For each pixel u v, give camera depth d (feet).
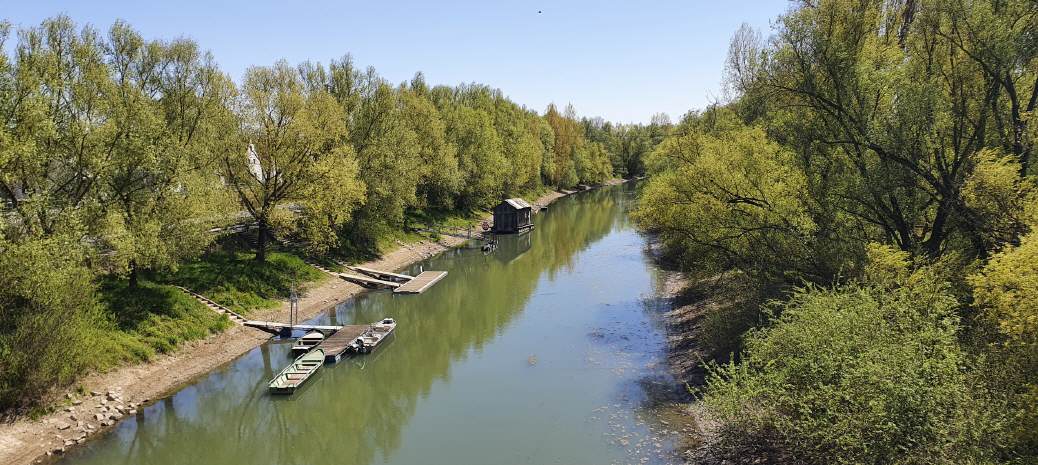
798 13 77.61
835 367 46.78
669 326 105.70
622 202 361.92
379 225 170.50
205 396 82.02
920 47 75.00
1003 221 62.34
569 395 78.84
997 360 45.75
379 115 166.91
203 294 106.63
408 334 111.04
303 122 120.67
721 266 93.09
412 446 67.00
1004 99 71.46
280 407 80.43
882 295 52.85
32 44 85.61
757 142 88.02
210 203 103.50
